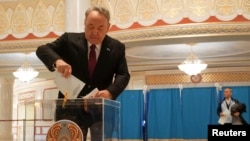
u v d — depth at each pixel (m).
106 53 2.81
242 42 10.75
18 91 17.92
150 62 13.98
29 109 2.21
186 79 14.41
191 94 13.92
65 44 2.88
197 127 13.72
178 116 13.97
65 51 2.89
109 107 2.20
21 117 2.40
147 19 9.84
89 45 2.82
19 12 11.16
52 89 16.39
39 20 11.02
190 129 13.77
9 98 15.66
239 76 14.09
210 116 13.70
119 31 10.06
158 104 14.18
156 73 14.67
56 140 2.15
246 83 14.03
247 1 9.35
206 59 13.41
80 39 2.86
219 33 9.45
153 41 9.95
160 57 13.20
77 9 9.84
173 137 13.91
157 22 9.73
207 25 9.41
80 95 2.76
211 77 14.24
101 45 2.82
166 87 14.51
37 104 2.20
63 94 2.51
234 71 14.11
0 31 11.22
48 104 2.18
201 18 9.48
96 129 2.12
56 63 2.57
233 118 9.78
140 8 9.91
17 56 12.52
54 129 2.16
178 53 12.52
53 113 2.17
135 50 11.80
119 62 2.89
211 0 9.46
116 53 2.86
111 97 2.64
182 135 13.82
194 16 9.52
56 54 2.71
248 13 9.35
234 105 9.79
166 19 9.67
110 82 2.93
